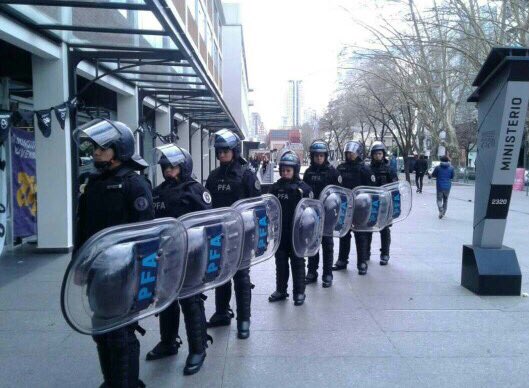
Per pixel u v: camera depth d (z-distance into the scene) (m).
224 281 4.31
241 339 4.71
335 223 6.51
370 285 6.68
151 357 4.26
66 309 2.84
